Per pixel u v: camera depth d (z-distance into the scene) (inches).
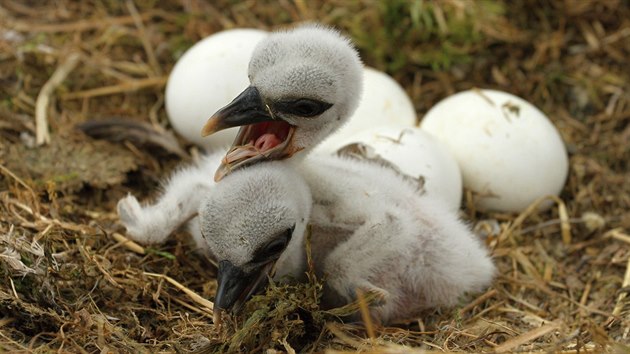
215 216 261.4
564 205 370.6
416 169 325.1
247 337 259.8
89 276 289.0
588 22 445.7
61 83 400.2
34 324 266.1
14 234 288.8
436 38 439.2
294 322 267.3
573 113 418.9
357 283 291.4
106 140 375.2
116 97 407.2
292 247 279.9
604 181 382.3
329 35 289.6
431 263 311.3
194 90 352.2
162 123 400.5
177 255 315.6
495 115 358.9
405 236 298.8
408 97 393.1
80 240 309.9
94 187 353.4
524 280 335.9
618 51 437.1
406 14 441.4
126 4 441.4
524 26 445.1
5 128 370.3
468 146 354.3
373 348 255.1
